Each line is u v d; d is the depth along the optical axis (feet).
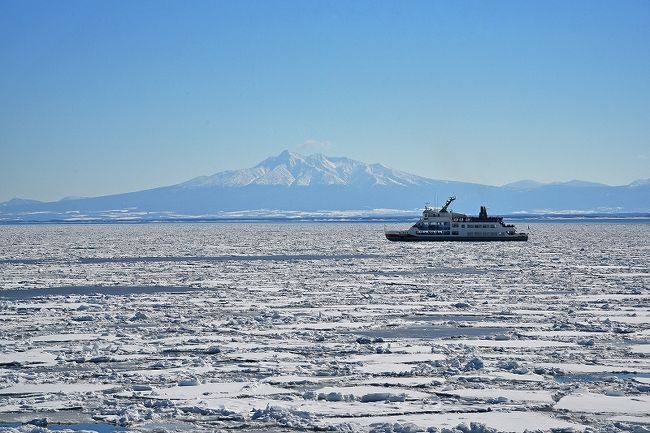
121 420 92.73
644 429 87.81
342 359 126.72
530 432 87.56
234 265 349.82
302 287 247.70
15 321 172.76
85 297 218.38
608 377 113.80
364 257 407.23
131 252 468.75
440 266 338.75
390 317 177.78
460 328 161.79
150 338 149.18
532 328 160.35
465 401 100.83
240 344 141.59
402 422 90.17
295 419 92.53
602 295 220.23
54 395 104.06
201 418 93.81
